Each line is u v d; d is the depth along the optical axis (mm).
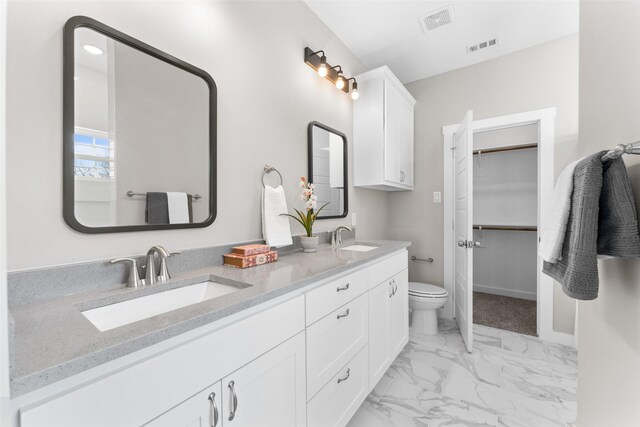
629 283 715
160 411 622
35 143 827
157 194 1119
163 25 1150
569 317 2238
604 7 857
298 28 1884
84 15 930
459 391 1681
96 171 952
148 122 1098
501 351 2154
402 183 2641
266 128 1635
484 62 2635
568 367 1925
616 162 683
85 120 926
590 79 951
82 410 515
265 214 1561
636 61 682
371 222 2816
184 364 668
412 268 3027
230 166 1424
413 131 2955
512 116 2482
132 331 605
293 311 1020
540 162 2352
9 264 783
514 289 3566
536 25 2137
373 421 1446
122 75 1024
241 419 811
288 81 1802
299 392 1045
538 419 1447
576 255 716
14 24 794
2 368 397
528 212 3477
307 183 1901
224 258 1328
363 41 2348
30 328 633
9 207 785
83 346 542
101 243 963
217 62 1360
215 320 733
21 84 804
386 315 1824
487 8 1963
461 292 2438
